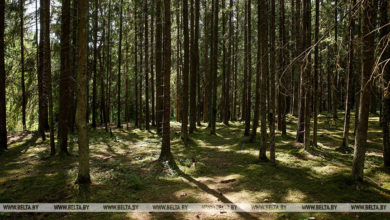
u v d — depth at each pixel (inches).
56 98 889.5
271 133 373.4
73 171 345.1
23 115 728.3
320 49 623.8
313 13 696.4
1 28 490.3
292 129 703.7
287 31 746.2
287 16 709.3
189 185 303.4
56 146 530.9
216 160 432.1
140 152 494.9
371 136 557.3
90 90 1101.1
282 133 608.1
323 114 912.9
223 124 882.8
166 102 409.4
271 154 372.8
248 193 272.5
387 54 293.0
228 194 272.2
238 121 987.3
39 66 632.4
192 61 698.2
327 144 522.9
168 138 412.5
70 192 271.4
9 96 776.3
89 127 877.2
